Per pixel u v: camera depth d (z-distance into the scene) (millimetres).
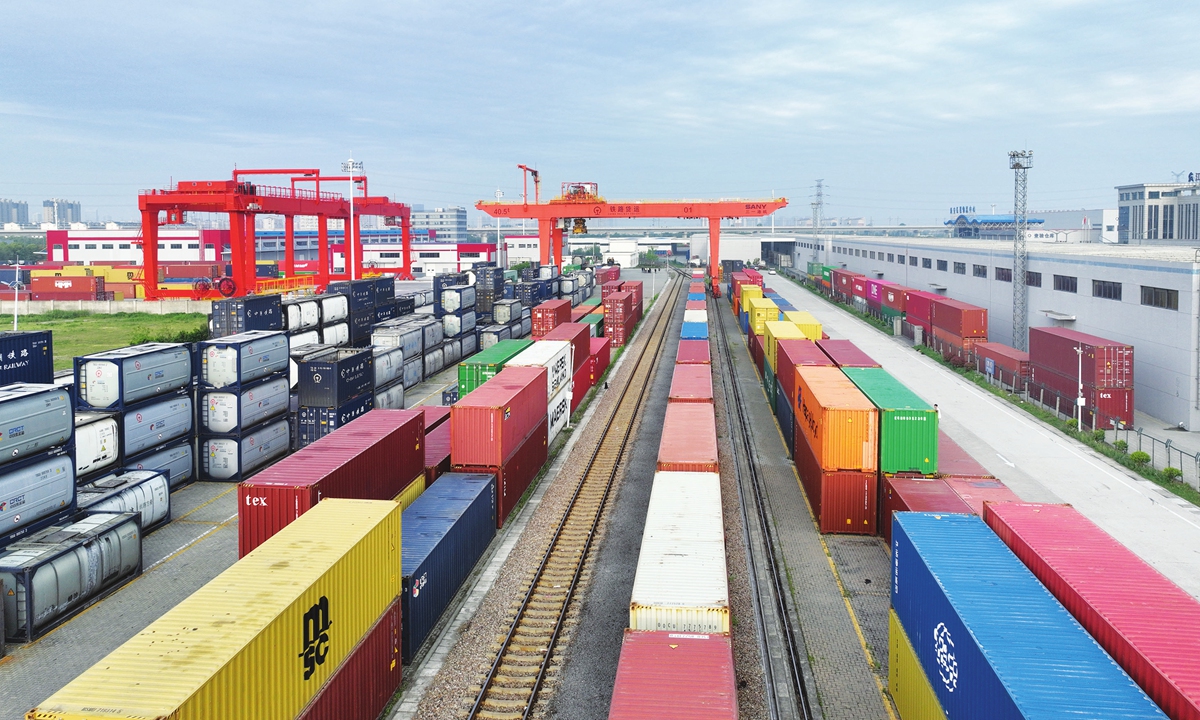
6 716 18203
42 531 24609
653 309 107625
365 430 25984
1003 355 54688
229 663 12188
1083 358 44469
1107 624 13602
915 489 26453
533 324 65250
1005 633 13586
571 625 22344
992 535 17969
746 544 28359
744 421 47344
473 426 29312
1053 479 35469
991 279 71750
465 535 24953
